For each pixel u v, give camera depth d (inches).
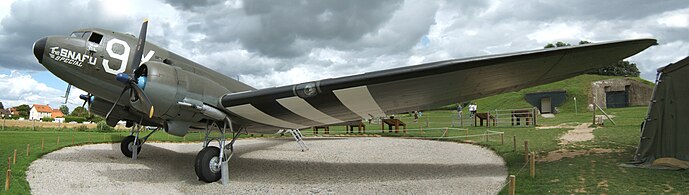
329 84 272.1
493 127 815.1
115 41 386.6
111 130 970.1
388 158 449.1
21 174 311.1
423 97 299.9
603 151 364.8
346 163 420.5
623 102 1387.8
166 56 412.2
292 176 349.7
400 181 309.7
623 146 386.3
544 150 408.5
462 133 723.4
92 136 704.4
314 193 281.7
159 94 296.8
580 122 743.1
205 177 313.0
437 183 295.0
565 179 258.8
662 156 288.0
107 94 408.2
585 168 287.6
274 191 291.3
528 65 243.9
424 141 634.2
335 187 298.4
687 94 276.2
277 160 451.8
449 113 1690.5
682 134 278.8
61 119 1713.8
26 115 3316.9
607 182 243.8
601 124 633.6
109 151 497.4
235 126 376.2
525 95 1509.6
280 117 351.3
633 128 540.7
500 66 242.5
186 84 310.7
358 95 287.0
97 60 374.6
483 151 472.4
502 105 1540.4
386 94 287.6
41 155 419.2
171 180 333.1
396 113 353.4
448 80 261.7
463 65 237.9
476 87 282.2
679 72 279.9
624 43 220.2
